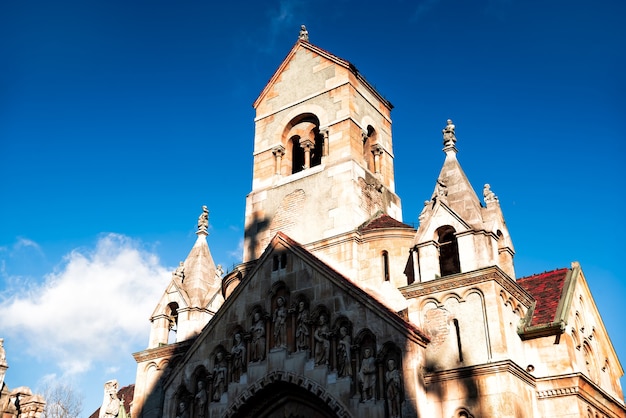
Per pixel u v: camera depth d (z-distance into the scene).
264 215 48.41
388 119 53.59
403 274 40.78
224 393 36.97
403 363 32.31
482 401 31.05
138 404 42.81
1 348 48.28
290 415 35.47
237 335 37.88
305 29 53.50
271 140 51.00
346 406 32.84
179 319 45.03
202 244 49.56
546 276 41.06
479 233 35.81
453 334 33.50
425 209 38.06
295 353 35.41
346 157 46.06
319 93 49.81
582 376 33.81
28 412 48.75
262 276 38.75
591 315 42.31
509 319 34.44
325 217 44.94
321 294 36.12
